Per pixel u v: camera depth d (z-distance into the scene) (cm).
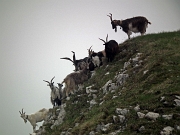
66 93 1997
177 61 1493
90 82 1967
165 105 1122
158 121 1041
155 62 1533
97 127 1223
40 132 1825
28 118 2173
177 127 982
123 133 1075
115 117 1191
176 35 2005
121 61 1936
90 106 1648
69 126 1544
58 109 1930
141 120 1088
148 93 1278
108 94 1591
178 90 1185
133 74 1619
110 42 2059
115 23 2305
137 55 1811
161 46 1811
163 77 1370
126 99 1349
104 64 2106
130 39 2238
